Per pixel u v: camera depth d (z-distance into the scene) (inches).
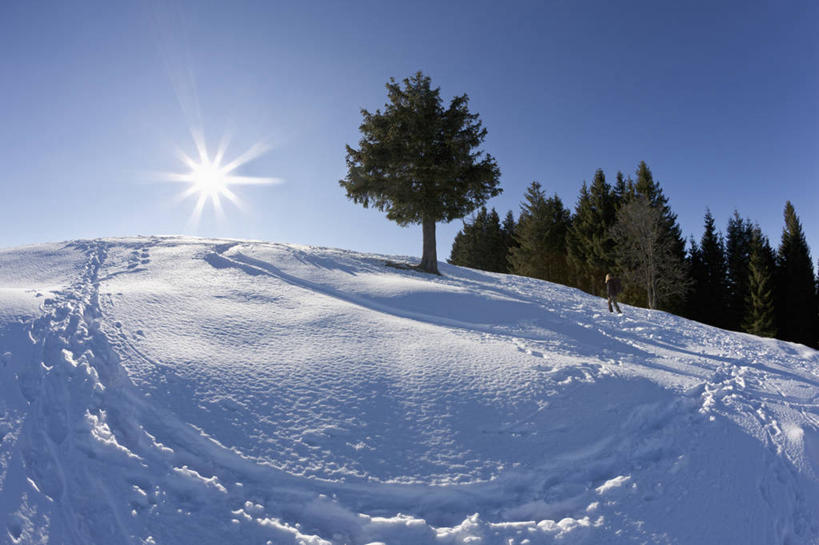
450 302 446.9
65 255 509.7
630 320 544.7
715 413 239.5
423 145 709.9
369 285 487.8
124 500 150.6
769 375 343.0
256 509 152.6
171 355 237.6
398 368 253.8
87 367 218.7
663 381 276.2
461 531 150.1
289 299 383.2
